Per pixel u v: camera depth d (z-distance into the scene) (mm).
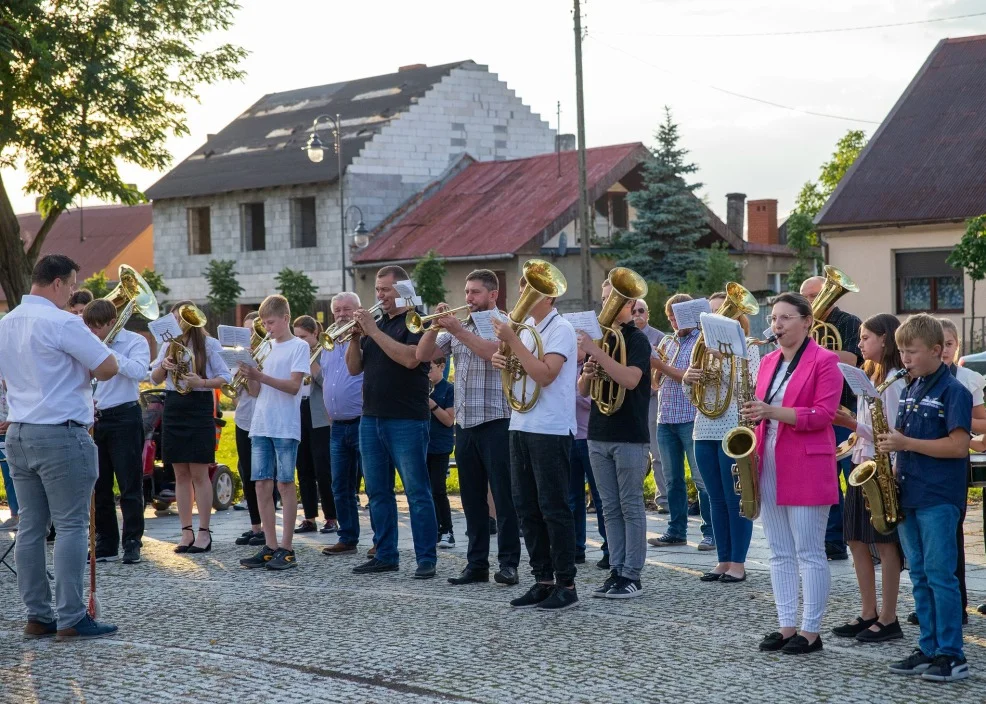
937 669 5516
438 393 9703
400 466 8289
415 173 38906
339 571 8578
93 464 6633
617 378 7086
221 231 40469
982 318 25109
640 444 7277
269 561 8719
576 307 33531
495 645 6238
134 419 9133
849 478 5918
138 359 8781
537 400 7043
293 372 8852
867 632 6230
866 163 27375
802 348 6094
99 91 20438
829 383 5961
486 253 32781
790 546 6125
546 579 7340
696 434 7938
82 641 6508
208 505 9578
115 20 21031
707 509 8992
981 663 5812
